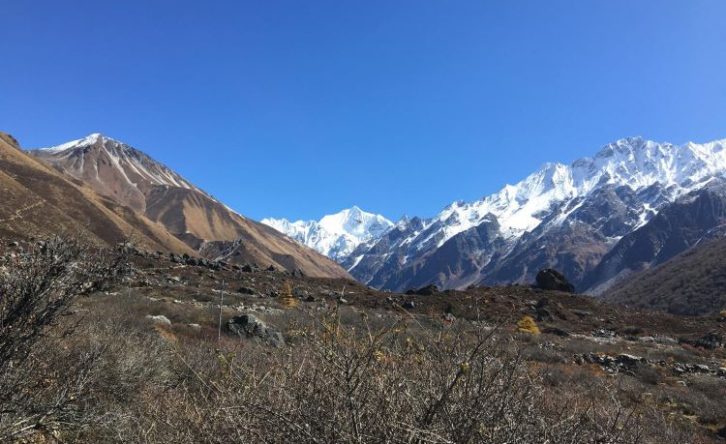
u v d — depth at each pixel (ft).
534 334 67.87
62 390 15.19
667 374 58.49
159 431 11.55
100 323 23.95
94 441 14.93
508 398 8.53
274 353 11.07
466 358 8.84
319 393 8.45
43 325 13.78
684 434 22.74
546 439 8.55
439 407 8.30
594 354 64.80
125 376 18.88
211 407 9.91
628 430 10.47
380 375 8.73
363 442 7.96
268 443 8.47
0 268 13.33
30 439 13.98
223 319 55.93
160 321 44.32
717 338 92.27
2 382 13.50
